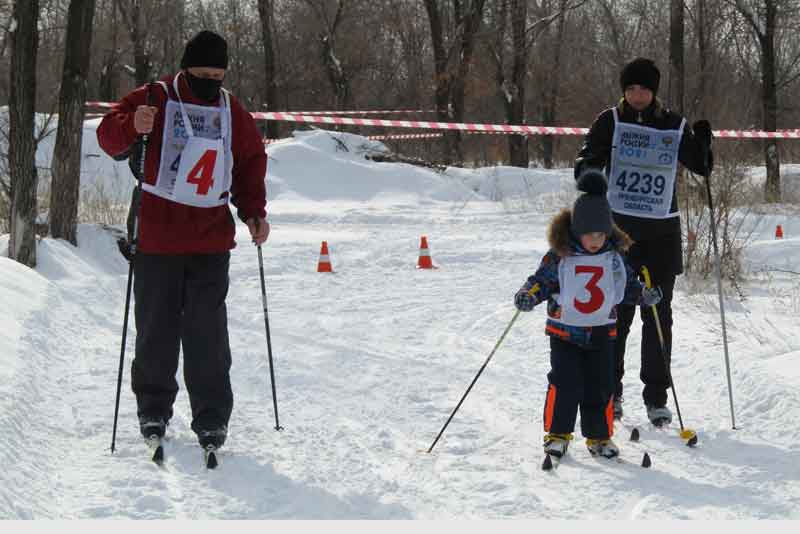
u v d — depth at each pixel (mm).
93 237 17312
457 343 11734
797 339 10961
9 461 6602
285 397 9281
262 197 7797
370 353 11125
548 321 7609
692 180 18375
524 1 45094
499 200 35344
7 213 18703
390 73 65938
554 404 7398
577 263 7387
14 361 9047
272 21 62188
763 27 33531
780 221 23312
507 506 6398
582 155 8812
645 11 57438
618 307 8531
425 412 8812
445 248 20594
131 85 64500
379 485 6773
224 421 7473
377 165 37125
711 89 51531
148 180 7484
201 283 7535
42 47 49719
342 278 17062
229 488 6680
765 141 31766
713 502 6453
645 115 8773
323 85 62812
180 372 9961
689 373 9977
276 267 17922
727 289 15047
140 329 7609
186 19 65312
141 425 7566
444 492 6676
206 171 7410
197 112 7453
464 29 44188
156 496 6391
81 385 9344
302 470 7051
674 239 8688
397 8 57219
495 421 8531
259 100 67312
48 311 11930
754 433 8031
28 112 15000
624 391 9531
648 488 6766
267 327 8078
